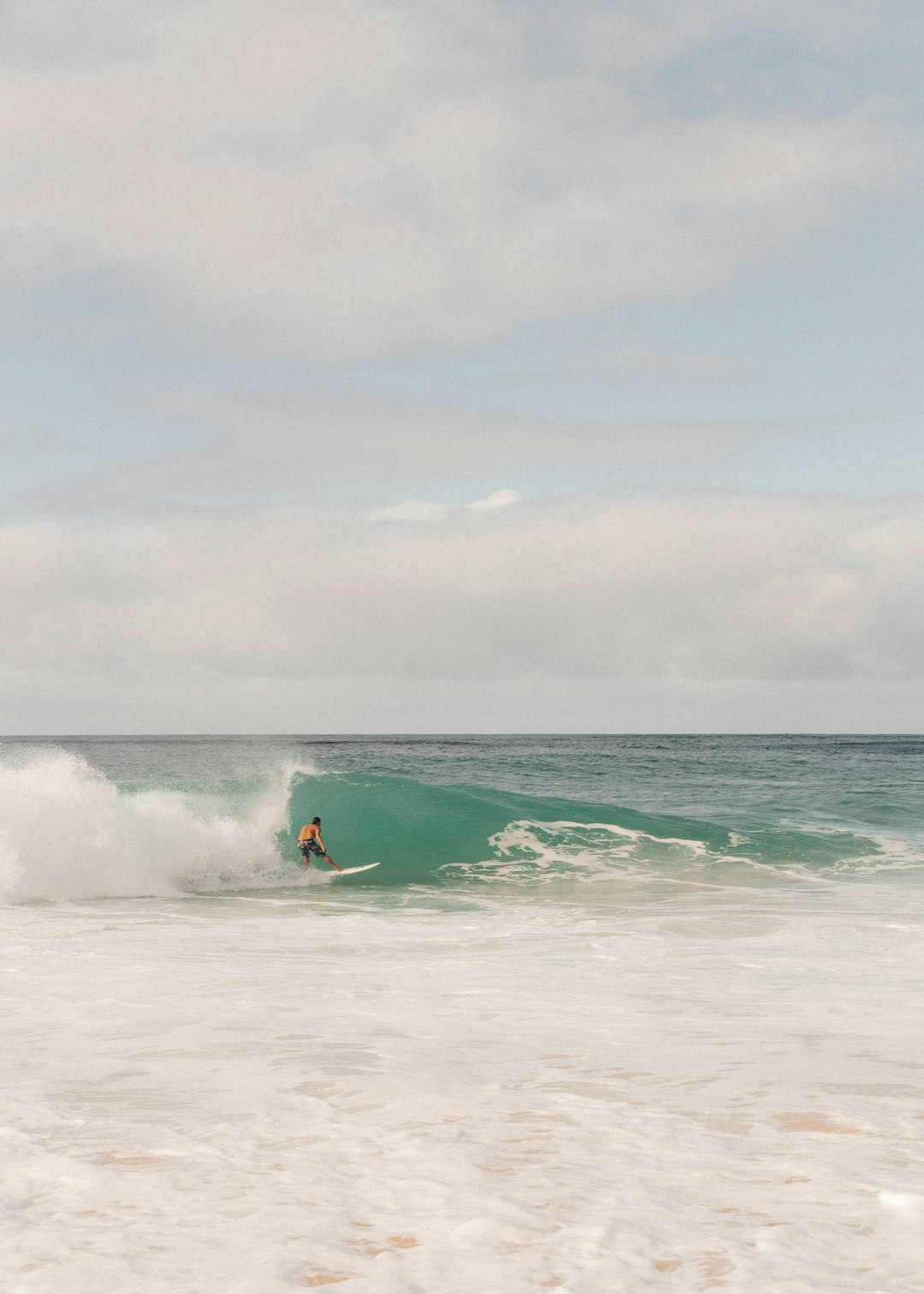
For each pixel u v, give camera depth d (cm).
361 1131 392
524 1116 417
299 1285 247
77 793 1694
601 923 1262
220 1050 553
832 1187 326
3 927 1212
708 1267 259
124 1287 246
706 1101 443
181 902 1513
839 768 5947
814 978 842
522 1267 259
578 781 4700
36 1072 500
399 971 875
